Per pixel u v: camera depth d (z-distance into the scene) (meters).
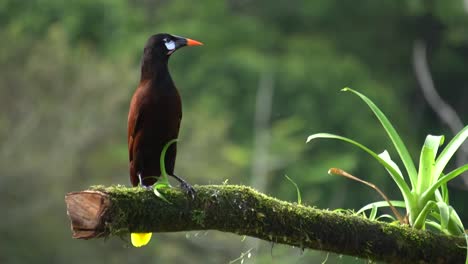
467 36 24.41
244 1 28.22
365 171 22.06
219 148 20.14
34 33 23.73
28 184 19.06
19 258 18.61
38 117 19.78
